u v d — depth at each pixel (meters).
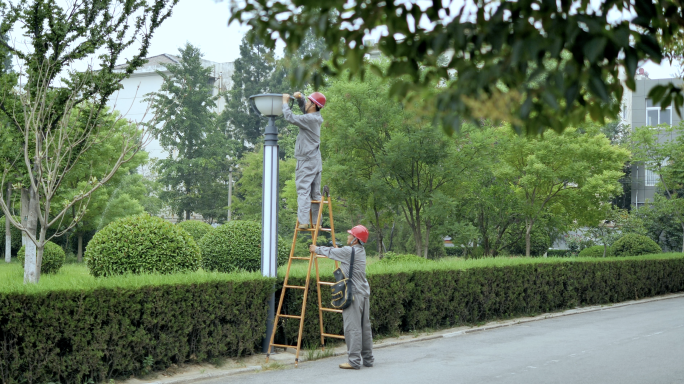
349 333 8.04
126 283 7.23
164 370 7.64
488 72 2.88
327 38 3.29
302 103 9.04
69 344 6.75
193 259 11.00
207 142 49.31
